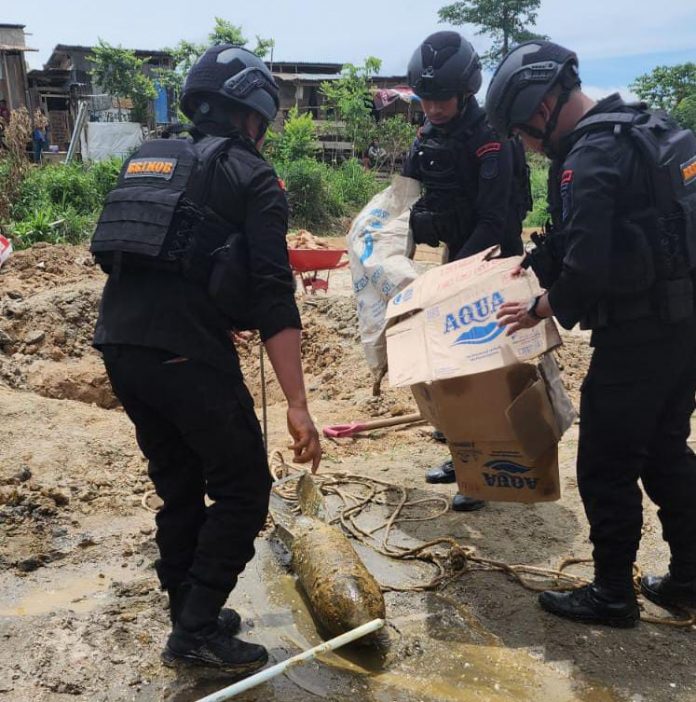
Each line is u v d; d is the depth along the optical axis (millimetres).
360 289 4062
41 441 4598
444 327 3139
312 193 19469
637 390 2693
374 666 2686
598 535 2850
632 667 2682
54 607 2996
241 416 2449
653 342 2652
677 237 2535
